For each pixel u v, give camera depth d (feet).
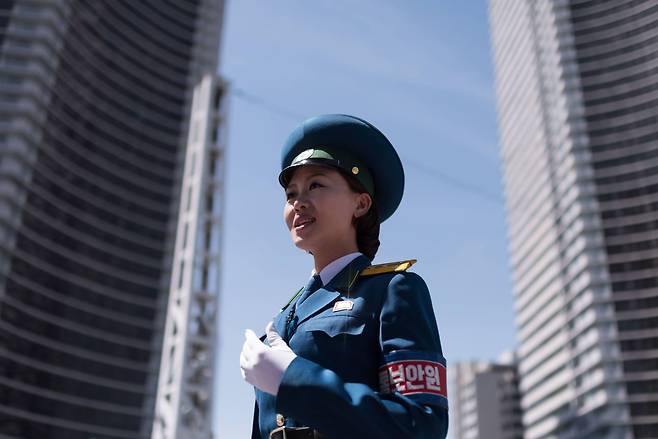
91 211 396.78
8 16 377.30
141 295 403.75
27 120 363.76
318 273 7.97
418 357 6.44
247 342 6.50
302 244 8.09
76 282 379.76
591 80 467.52
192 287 235.40
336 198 8.04
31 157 363.56
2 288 339.57
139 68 445.78
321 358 6.82
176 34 473.67
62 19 392.68
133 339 391.86
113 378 378.12
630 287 407.03
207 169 269.64
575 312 430.20
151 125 441.27
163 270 415.85
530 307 495.82
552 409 445.78
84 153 400.06
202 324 230.89
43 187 371.15
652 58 450.30
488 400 611.06
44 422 345.72
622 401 381.60
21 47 372.58
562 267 451.53
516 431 597.93
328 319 7.04
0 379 333.01
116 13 438.40
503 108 579.89
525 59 534.78
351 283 7.36
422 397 6.19
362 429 5.63
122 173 418.31
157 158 437.17
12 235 350.02
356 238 8.43
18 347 345.10
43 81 371.76
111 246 401.08
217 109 299.38
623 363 389.60
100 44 423.64
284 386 5.85
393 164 8.47
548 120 488.85
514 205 543.39
